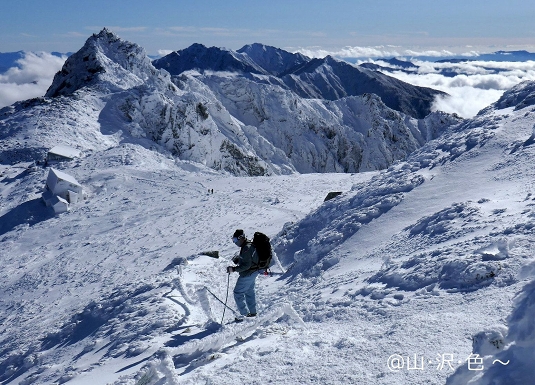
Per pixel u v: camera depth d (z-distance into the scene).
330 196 25.77
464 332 4.58
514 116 17.23
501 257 6.45
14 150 78.44
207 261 19.42
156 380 5.39
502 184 12.18
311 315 7.75
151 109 108.44
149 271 27.98
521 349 3.14
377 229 13.41
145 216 42.56
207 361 6.14
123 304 12.25
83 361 8.98
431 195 13.95
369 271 9.78
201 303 10.26
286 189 49.44
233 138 154.38
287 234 18.81
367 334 5.38
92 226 41.28
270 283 14.54
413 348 4.51
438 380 3.75
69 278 29.03
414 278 7.25
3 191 55.75
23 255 35.94
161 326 9.21
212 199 46.62
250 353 5.77
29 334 15.38
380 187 16.80
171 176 57.03
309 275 12.97
